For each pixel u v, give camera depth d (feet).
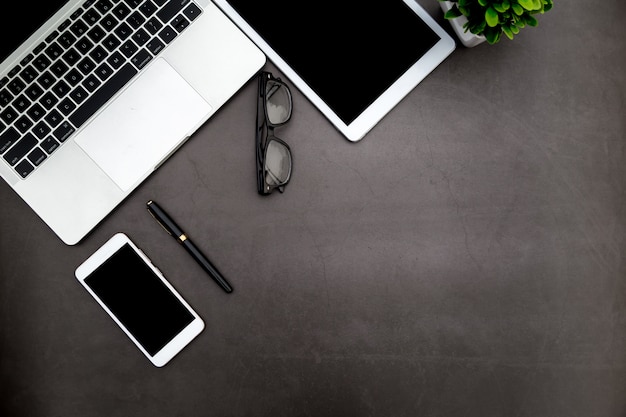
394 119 2.44
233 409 2.40
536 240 2.43
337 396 2.40
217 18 2.38
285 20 2.41
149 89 2.36
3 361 2.39
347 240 2.43
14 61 2.34
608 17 2.45
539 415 2.40
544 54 2.47
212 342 2.40
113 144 2.36
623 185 2.45
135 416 2.39
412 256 2.43
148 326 2.35
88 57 2.35
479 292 2.42
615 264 2.43
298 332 2.41
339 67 2.40
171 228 2.37
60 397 2.39
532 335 2.41
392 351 2.41
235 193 2.43
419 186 2.44
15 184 2.33
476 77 2.45
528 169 2.45
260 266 2.42
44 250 2.40
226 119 2.44
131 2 2.35
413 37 2.39
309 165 2.44
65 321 2.40
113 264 2.35
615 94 2.47
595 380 2.40
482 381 2.40
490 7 2.02
